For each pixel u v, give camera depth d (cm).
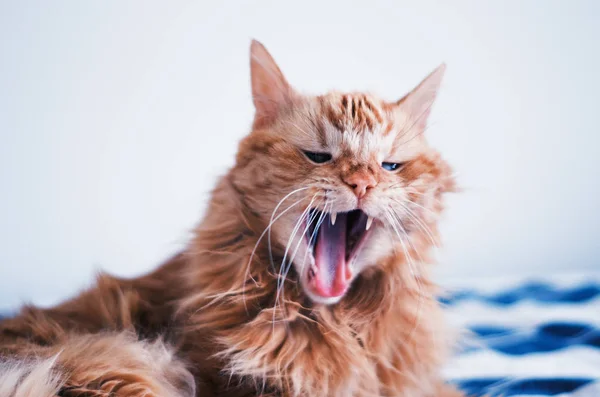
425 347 50
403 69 90
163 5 88
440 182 51
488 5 90
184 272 52
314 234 51
